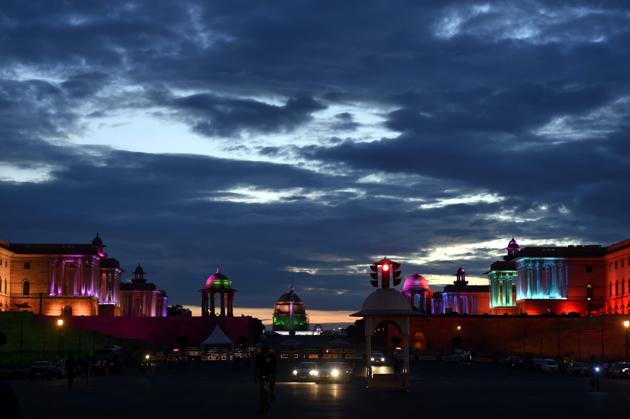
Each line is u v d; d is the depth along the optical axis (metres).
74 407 52.84
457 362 158.88
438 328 187.62
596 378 74.94
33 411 49.47
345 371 91.94
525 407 53.03
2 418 13.38
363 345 190.50
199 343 193.12
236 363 122.19
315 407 52.06
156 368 123.50
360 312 69.75
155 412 48.62
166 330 192.88
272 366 44.25
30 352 122.50
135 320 191.50
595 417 45.88
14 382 91.56
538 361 121.44
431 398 61.66
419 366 140.50
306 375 92.12
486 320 186.88
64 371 102.19
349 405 53.91
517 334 185.25
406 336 70.81
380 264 70.81
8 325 155.00
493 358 158.12
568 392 71.19
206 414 47.06
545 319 184.38
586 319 179.75
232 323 195.38
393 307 69.38
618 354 164.50
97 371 110.88
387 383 71.00
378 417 44.53
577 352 167.25
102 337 165.00
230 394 67.38
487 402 57.47
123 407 52.78
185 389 75.31
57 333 158.00
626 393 70.06
